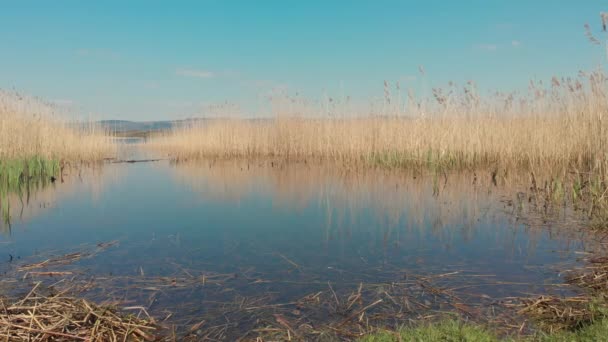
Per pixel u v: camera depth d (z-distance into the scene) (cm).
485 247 520
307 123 1731
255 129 1866
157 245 552
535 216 663
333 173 1245
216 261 486
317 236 589
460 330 300
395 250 517
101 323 329
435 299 372
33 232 621
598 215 630
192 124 2112
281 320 337
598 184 714
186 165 1628
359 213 729
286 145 1762
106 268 465
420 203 795
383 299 374
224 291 398
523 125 1213
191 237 591
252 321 337
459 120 1316
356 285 408
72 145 1714
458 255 493
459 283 407
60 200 885
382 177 1135
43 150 1334
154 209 790
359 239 569
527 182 965
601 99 849
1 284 417
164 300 379
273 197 904
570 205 727
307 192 951
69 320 326
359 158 1401
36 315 332
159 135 3238
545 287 391
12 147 1246
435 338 291
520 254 489
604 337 272
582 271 425
